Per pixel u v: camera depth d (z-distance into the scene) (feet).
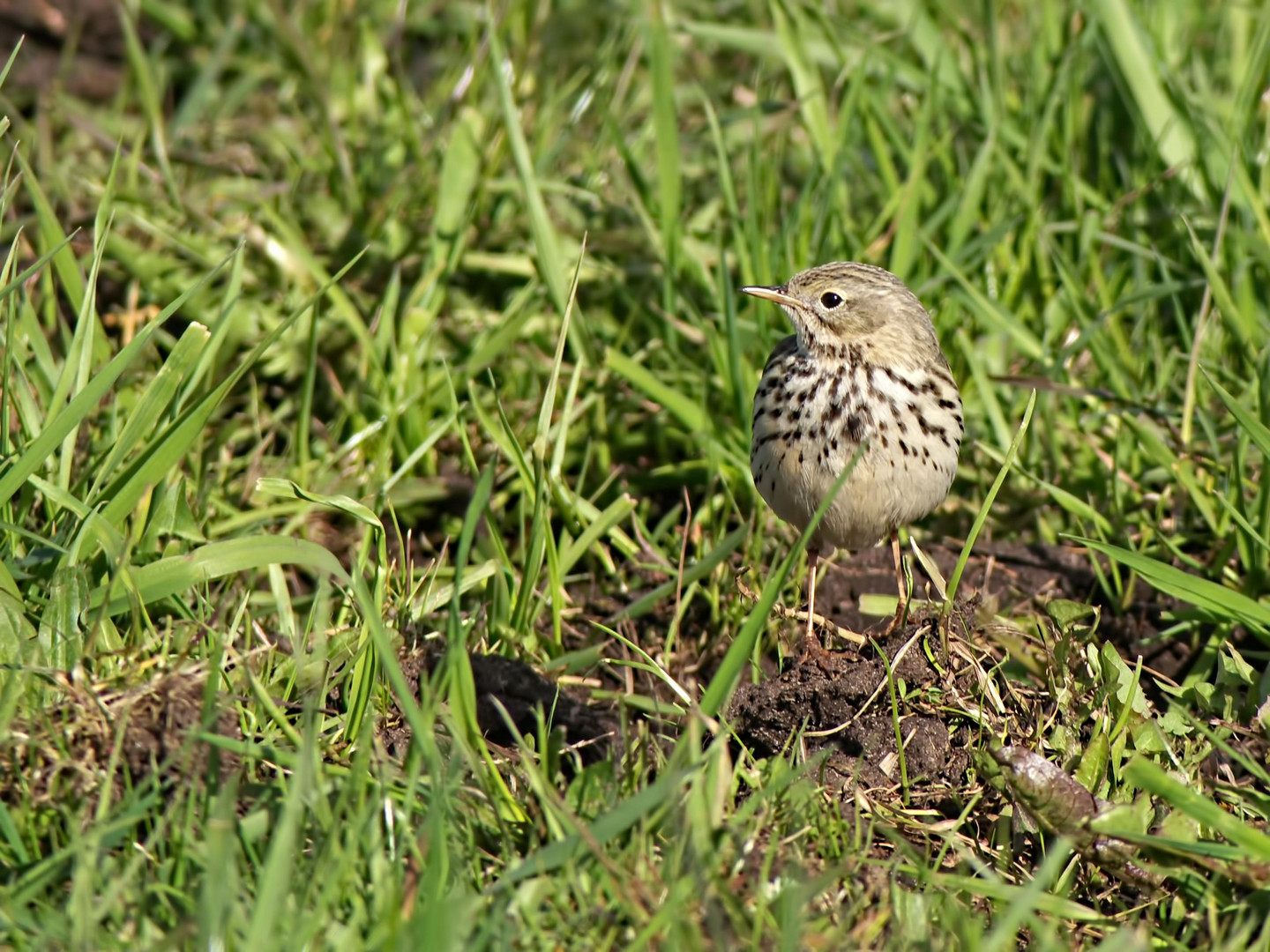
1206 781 27.27
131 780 24.73
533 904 22.36
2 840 23.76
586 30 54.08
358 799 23.76
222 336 31.91
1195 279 41.39
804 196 43.09
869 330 32.53
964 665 29.68
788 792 25.66
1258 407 36.42
